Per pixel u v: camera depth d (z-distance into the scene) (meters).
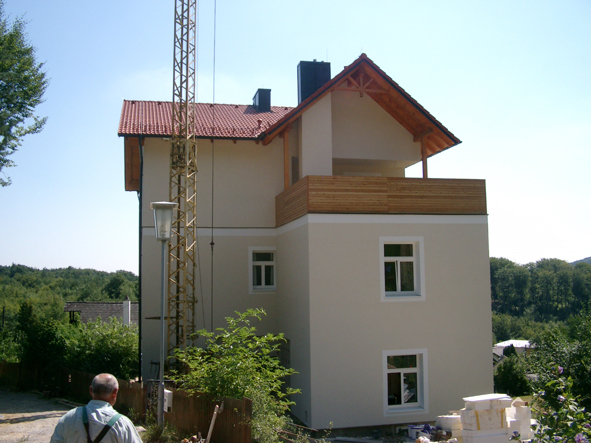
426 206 14.83
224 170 18.66
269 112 22.09
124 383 12.33
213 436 9.53
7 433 11.05
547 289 90.44
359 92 18.34
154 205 9.86
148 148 18.34
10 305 48.03
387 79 16.56
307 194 14.16
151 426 9.84
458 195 15.12
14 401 15.41
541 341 20.41
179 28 19.31
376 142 18.39
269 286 18.75
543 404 6.99
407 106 17.27
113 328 17.88
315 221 14.07
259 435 8.85
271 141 18.75
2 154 20.91
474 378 14.69
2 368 18.69
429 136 18.06
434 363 14.48
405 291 14.77
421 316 14.54
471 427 9.87
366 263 14.29
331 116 17.88
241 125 19.34
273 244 18.61
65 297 79.56
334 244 14.14
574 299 87.94
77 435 4.13
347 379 13.88
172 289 17.92
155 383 11.56
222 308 18.16
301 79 20.22
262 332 18.22
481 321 14.93
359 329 14.09
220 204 18.52
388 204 14.57
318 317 13.86
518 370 20.16
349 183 14.38
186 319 17.20
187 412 10.36
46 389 16.81
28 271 110.69
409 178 14.80
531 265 102.81
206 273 18.19
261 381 10.55
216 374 10.12
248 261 18.45
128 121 18.62
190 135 17.69
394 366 14.40
